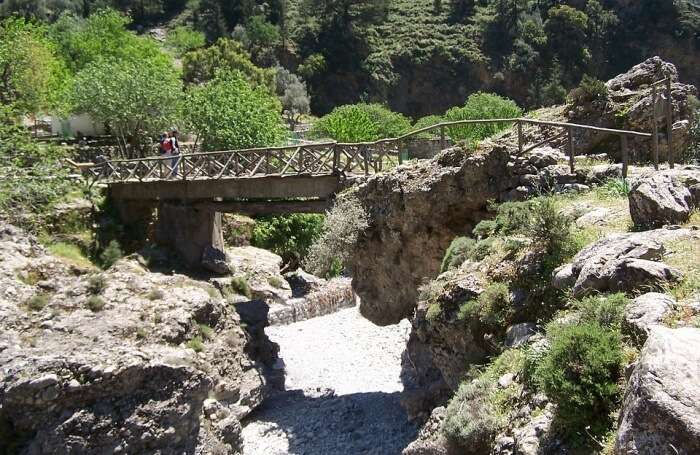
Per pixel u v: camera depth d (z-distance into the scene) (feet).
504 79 258.57
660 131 51.85
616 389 18.53
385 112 159.94
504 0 270.87
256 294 88.17
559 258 29.68
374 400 55.77
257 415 55.42
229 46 222.89
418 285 50.16
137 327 45.50
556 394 19.35
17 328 42.80
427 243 48.24
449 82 261.44
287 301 91.09
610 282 23.66
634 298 22.26
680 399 14.38
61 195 82.17
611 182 38.96
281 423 53.21
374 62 262.06
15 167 77.36
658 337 16.07
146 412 39.42
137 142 111.96
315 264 51.96
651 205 28.25
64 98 117.19
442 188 46.44
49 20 251.60
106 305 47.50
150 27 282.97
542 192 42.45
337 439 48.29
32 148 82.53
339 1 272.10
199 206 76.54
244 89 118.93
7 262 50.93
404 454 28.99
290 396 59.62
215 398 49.57
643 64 58.85
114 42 167.32
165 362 41.24
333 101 255.50
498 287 31.04
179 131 114.83
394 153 68.69
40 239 75.66
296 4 304.91
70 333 43.42
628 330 20.38
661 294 21.16
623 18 270.87
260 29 258.98
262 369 59.98
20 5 251.60
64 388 37.45
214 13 272.51
